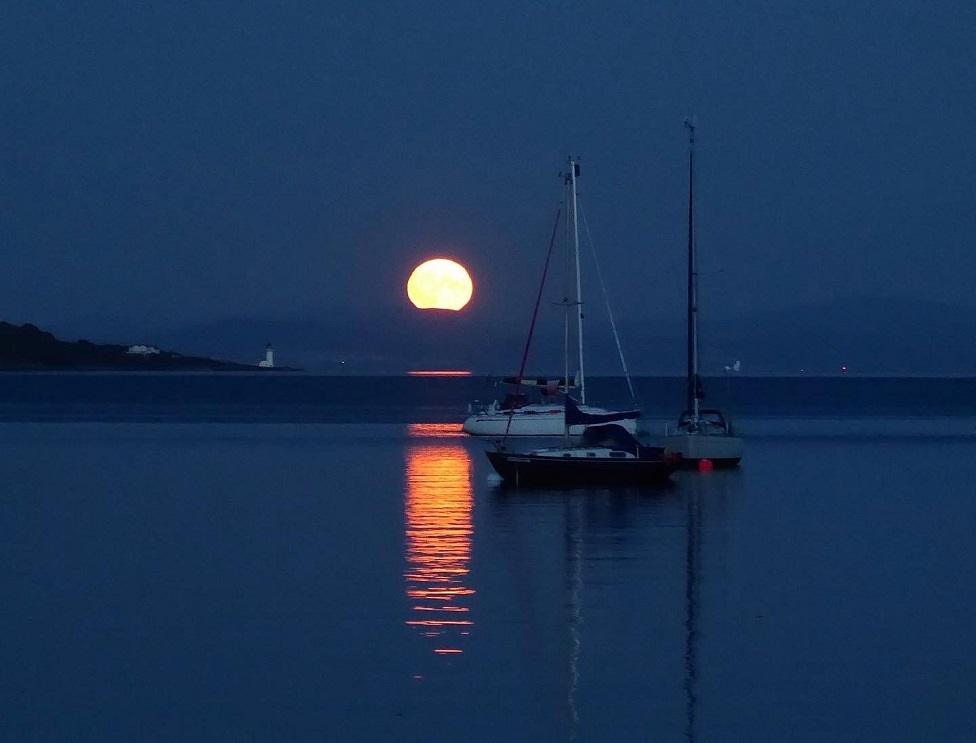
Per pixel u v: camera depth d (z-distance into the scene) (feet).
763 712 96.07
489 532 180.14
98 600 132.87
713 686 102.37
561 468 238.68
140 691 100.89
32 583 141.90
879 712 96.17
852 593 137.59
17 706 97.35
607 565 153.07
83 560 156.35
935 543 171.63
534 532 180.04
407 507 207.92
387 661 108.88
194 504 211.41
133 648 113.39
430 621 123.03
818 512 203.62
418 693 100.32
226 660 109.50
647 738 90.48
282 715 95.14
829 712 96.12
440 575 146.30
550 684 102.58
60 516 196.13
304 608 128.67
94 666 107.65
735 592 137.69
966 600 134.00
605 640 116.16
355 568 150.61
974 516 198.49
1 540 171.94
